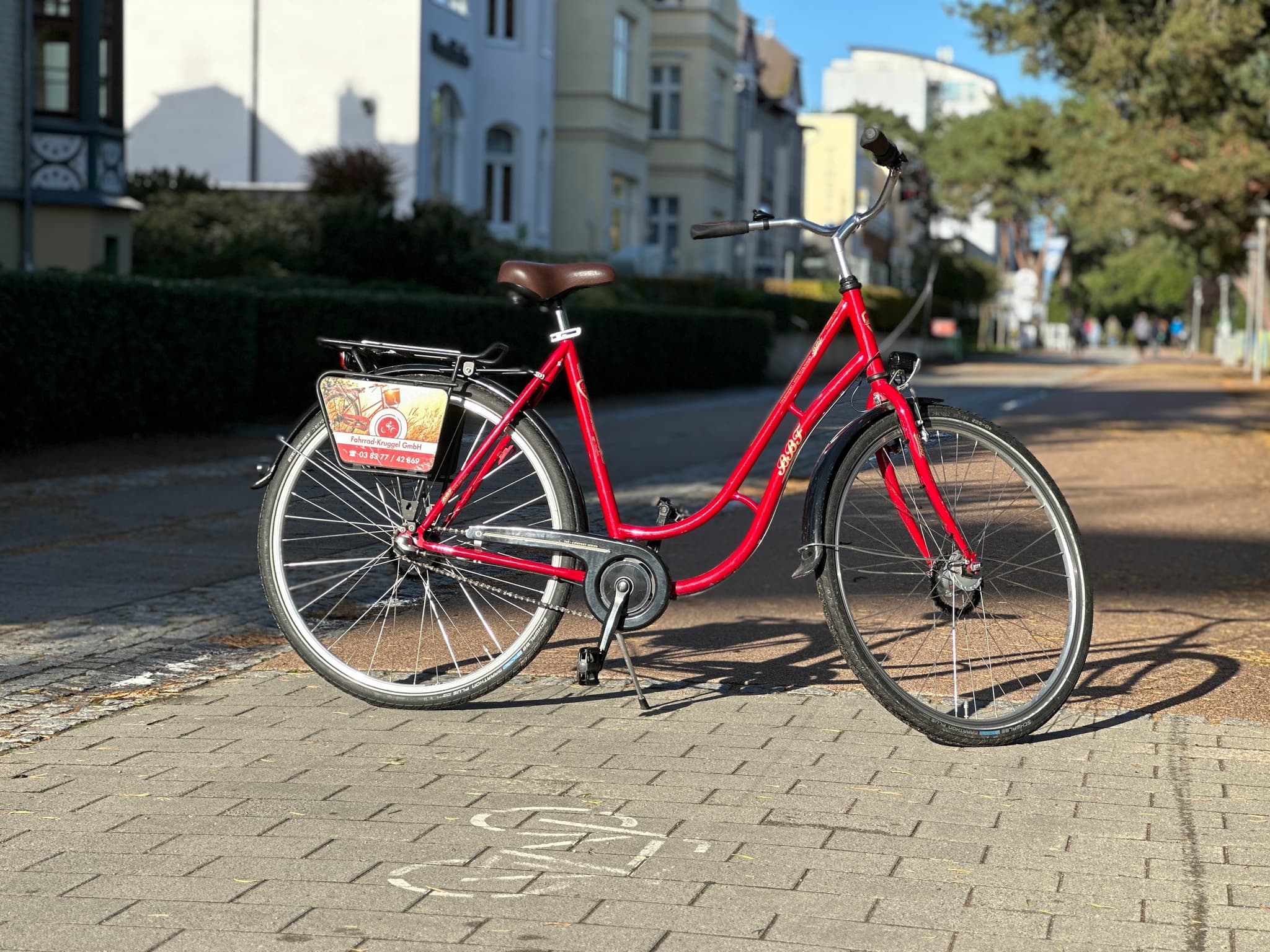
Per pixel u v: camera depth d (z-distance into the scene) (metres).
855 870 3.39
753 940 3.00
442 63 32.03
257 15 30.70
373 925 3.06
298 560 4.74
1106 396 27.42
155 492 10.73
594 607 4.51
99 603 6.58
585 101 40.59
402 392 4.61
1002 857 3.49
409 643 4.76
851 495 4.38
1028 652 4.49
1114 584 7.35
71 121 22.11
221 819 3.70
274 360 16.62
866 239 60.44
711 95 49.41
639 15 42.78
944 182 73.81
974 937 3.03
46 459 12.18
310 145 30.78
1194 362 59.47
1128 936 3.04
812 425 4.55
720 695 4.96
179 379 14.38
